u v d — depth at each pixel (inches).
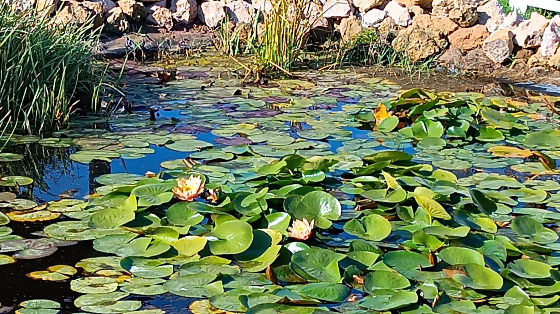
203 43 271.0
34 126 167.3
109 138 159.6
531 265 100.0
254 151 150.5
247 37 267.4
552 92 219.5
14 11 189.3
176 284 95.7
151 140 157.8
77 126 170.1
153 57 251.4
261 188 125.3
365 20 278.5
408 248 106.8
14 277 98.2
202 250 106.6
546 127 177.6
